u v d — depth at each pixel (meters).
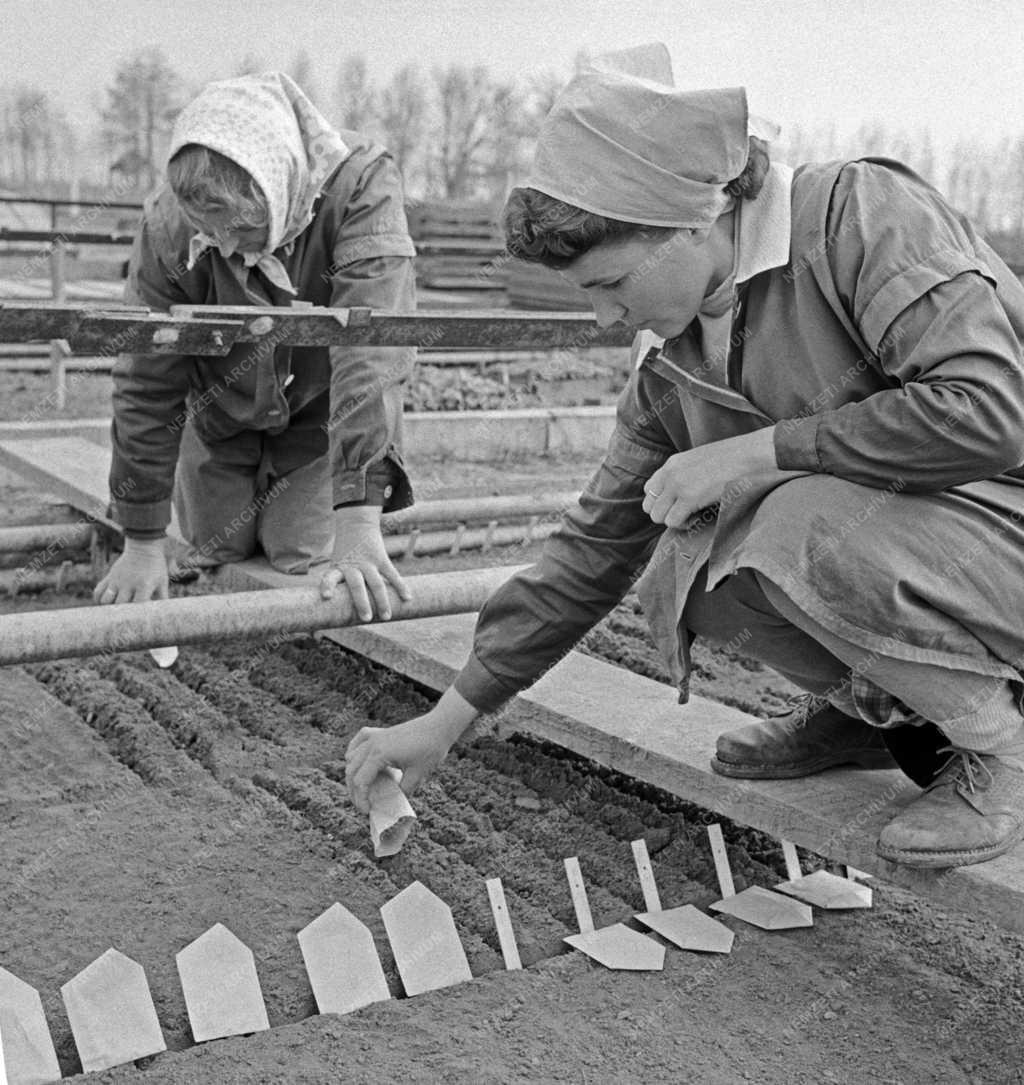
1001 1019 2.00
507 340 3.07
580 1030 1.94
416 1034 1.92
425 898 2.18
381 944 2.19
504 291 14.20
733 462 1.88
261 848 2.54
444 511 4.66
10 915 2.23
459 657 2.99
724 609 2.09
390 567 2.85
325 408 3.63
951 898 1.88
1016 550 1.84
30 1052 1.81
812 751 2.26
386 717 3.24
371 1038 1.91
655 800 2.85
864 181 1.87
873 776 2.28
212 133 2.69
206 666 3.58
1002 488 1.93
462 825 2.65
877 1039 1.94
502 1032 1.93
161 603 2.61
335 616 2.77
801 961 2.17
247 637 2.68
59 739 3.05
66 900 2.29
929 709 1.85
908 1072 1.85
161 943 2.17
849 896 2.38
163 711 3.23
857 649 1.84
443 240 14.17
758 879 2.49
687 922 2.27
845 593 1.80
